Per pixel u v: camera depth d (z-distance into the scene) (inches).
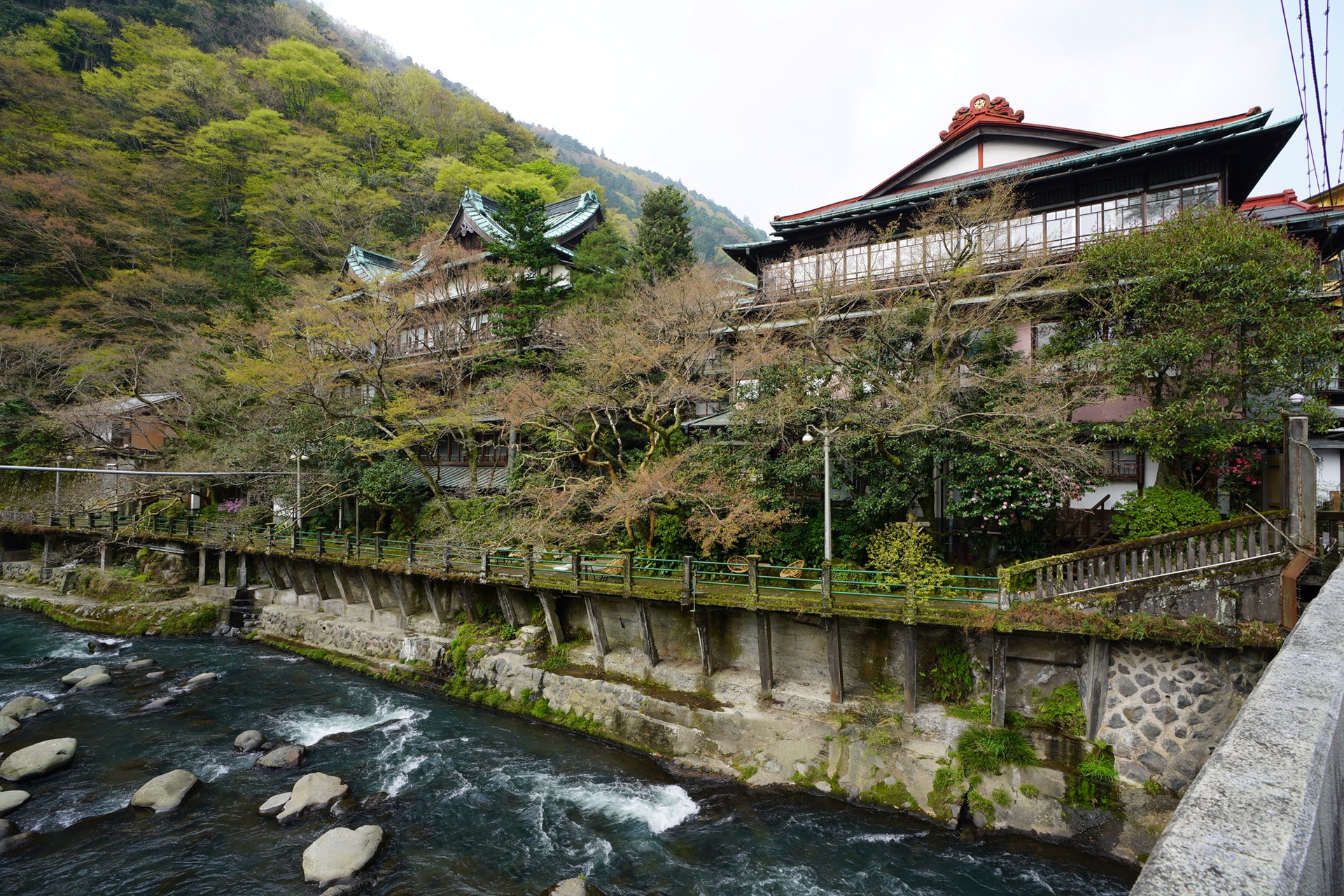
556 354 952.9
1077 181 710.5
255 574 1090.1
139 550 1196.5
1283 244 513.3
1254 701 89.0
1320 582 418.6
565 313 912.9
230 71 2181.3
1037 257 631.8
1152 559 464.8
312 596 1012.5
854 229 838.5
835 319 717.3
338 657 874.1
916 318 669.9
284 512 1109.1
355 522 1089.4
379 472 956.6
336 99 2268.7
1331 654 102.7
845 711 552.7
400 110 2327.8
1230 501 600.7
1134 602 462.9
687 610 650.2
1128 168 681.6
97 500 1301.7
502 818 520.7
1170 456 543.2
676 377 741.9
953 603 530.6
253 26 2576.3
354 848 466.0
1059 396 585.9
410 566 821.9
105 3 2250.2
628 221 2417.6
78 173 1630.2
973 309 645.9
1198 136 628.7
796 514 703.7
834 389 683.4
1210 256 517.0
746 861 465.1
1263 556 432.1
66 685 792.3
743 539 733.9
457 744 638.5
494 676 727.7
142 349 1349.7
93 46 2128.4
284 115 2162.9
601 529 745.6
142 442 1406.3
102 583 1128.8
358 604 944.3
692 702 606.5
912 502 647.1
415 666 800.3
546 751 620.7
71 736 656.4
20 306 1473.9
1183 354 515.8
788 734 556.4
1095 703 474.9
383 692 774.5
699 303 755.4
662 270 1064.2
